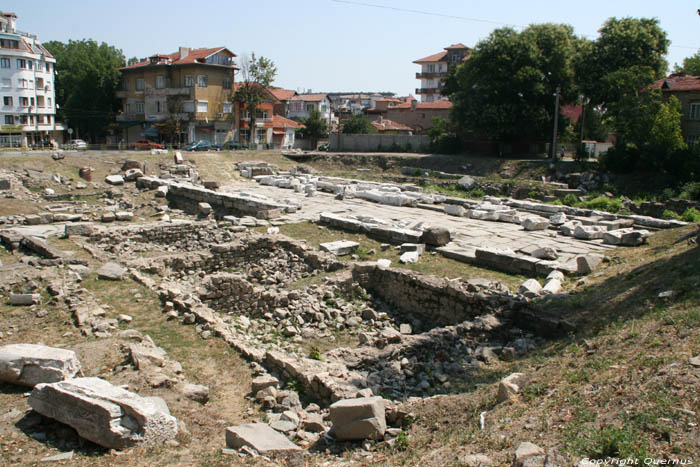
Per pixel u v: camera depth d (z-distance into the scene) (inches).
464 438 255.4
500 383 300.5
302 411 336.8
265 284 663.8
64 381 283.7
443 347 447.2
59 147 2146.9
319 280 630.5
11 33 2253.9
